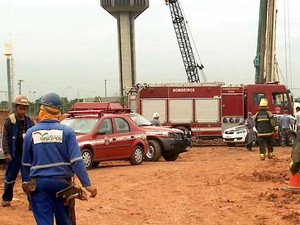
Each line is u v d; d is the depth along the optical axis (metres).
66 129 6.46
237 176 14.67
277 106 35.41
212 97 35.31
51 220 6.30
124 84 93.62
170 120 35.16
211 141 35.47
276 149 29.45
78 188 6.44
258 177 14.30
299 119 30.23
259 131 19.88
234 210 10.21
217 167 17.45
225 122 35.38
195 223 9.24
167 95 35.16
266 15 45.34
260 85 35.41
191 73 68.44
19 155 10.55
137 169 17.52
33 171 6.39
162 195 12.05
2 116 27.20
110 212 10.28
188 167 17.81
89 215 10.04
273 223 9.07
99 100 44.34
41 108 6.54
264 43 45.47
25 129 10.48
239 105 35.44
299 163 11.67
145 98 35.09
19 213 10.33
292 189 12.07
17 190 13.20
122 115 19.58
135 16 94.75
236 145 33.38
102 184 13.93
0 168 18.89
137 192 12.51
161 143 21.88
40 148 6.38
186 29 67.56
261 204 10.75
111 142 18.66
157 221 9.48
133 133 19.64
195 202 11.12
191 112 35.25
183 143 22.55
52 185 6.30
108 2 93.56
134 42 94.88
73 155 6.35
